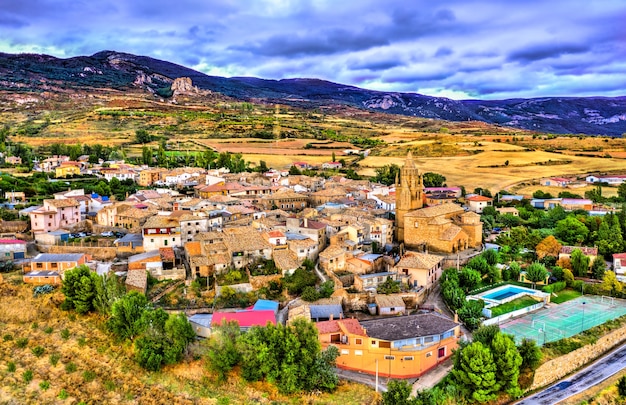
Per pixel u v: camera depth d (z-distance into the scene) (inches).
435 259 5211.6
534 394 3676.2
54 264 4672.7
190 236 5679.1
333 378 3558.1
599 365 4101.9
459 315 4411.9
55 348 3836.1
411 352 3722.9
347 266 5167.3
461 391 3486.7
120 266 4968.0
